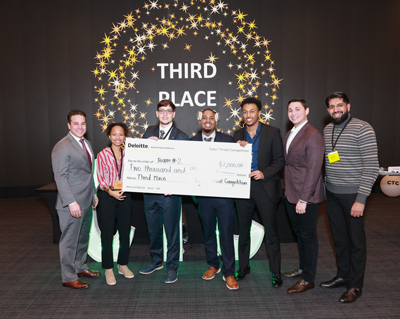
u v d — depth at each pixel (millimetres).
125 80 5754
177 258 2494
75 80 5738
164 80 5770
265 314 1997
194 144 2359
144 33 5695
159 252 2658
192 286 2389
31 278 2541
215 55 5754
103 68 5723
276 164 2266
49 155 5871
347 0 5730
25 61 5684
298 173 2229
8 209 4941
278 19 5727
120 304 2123
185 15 5688
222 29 5719
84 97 5773
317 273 2629
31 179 5883
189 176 2357
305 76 5801
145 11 5656
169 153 2375
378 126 5934
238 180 2311
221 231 2369
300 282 2307
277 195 2316
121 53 5711
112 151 2408
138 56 5719
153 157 2385
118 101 5770
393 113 5918
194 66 5762
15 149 5809
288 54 5773
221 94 5809
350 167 2096
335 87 5840
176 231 2467
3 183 5805
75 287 2338
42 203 5336
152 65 5746
